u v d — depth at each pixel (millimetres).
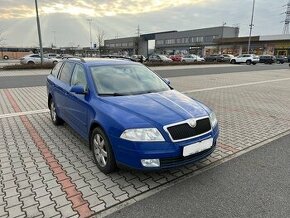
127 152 3322
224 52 65312
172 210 3008
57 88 5512
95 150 3945
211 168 4059
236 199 3229
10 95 10148
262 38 55719
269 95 10938
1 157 4371
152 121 3355
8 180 3617
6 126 6043
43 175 3768
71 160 4266
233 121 6840
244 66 33719
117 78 4586
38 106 8164
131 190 3406
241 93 11367
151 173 3848
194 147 3453
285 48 52375
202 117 3670
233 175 3836
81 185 3506
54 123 6094
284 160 4387
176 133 3354
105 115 3611
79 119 4469
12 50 68625
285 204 3133
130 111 3570
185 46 84312
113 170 3725
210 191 3402
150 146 3246
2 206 3031
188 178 3734
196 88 12664
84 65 4770
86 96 4250
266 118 7172
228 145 5074
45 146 4852
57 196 3244
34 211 2949
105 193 3326
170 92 4539
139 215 2914
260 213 2965
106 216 2895
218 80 16359
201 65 35188
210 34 75688
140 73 5000
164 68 28109
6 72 21484
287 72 23766
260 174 3877
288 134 5797
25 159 4297
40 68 25000
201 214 2941
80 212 2945
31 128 5895
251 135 5707
